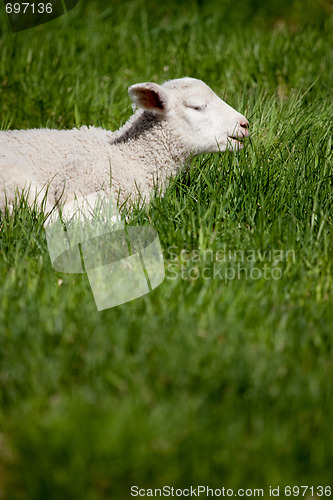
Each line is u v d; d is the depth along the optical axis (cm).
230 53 1036
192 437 398
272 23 1264
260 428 405
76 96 897
